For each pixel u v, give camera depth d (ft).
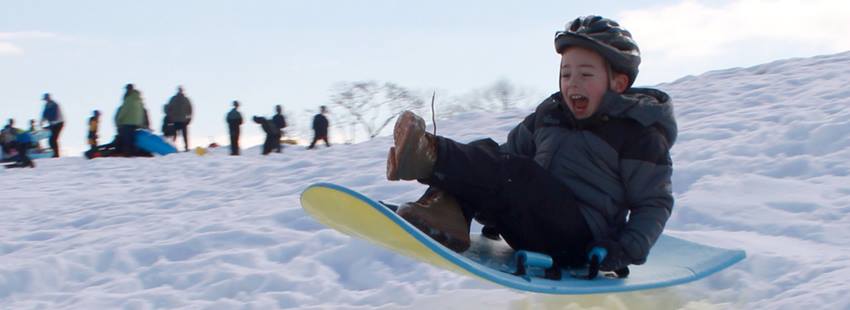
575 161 10.28
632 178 10.16
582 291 9.82
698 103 32.50
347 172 27.53
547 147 10.49
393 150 9.18
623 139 10.14
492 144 10.18
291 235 17.67
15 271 15.69
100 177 39.91
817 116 24.97
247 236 17.65
